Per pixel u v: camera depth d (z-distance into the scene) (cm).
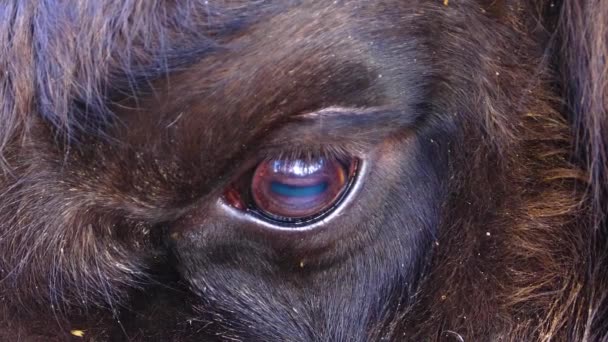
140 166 75
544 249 81
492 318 81
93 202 76
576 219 81
